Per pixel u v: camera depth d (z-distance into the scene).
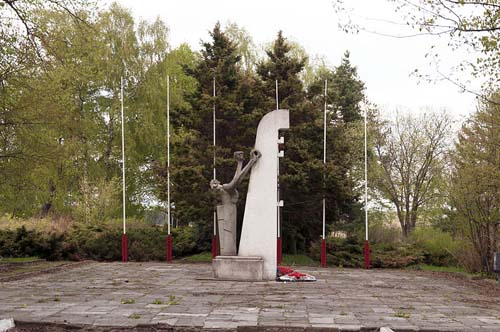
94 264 22.94
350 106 38.41
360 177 36.31
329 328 9.13
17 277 17.31
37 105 20.28
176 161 24.36
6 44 18.81
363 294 14.02
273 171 17.06
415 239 28.16
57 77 21.48
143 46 38.00
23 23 18.41
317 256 25.27
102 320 9.70
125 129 36.84
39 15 19.73
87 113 36.69
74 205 36.03
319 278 18.34
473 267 20.80
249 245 17.00
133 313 10.45
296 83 25.91
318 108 25.59
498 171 18.28
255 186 17.12
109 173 37.47
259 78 28.70
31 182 23.38
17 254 25.00
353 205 32.12
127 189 38.25
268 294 13.58
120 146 38.16
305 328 9.15
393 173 37.38
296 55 35.62
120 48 36.88
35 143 21.19
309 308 11.33
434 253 25.62
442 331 9.03
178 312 10.62
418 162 36.75
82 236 26.06
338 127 26.14
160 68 38.25
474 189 19.16
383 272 21.75
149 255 25.44
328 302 12.31
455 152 25.11
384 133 37.66
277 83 24.58
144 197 40.44
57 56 19.59
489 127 19.02
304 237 27.92
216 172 24.53
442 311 11.27
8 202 24.59
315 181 24.25
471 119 22.05
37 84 20.45
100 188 31.83
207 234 27.47
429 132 36.62
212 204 23.25
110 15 37.06
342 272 21.19
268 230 16.95
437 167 35.53
